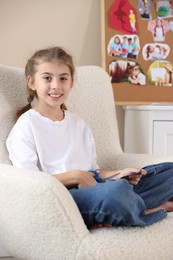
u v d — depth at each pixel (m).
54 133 1.37
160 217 1.10
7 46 1.99
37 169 1.25
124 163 1.53
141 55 2.02
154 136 1.79
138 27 2.02
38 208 0.97
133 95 2.01
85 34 2.04
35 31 2.00
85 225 0.99
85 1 2.03
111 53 2.00
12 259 1.69
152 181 1.22
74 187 1.21
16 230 1.04
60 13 2.02
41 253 1.01
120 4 2.00
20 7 1.98
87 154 1.44
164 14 2.04
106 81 1.68
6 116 1.37
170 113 1.76
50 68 1.34
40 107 1.38
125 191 1.01
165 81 2.04
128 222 1.02
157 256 0.99
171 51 2.04
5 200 1.03
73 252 0.95
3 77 1.41
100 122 1.61
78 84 1.62
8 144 1.29
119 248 0.94
